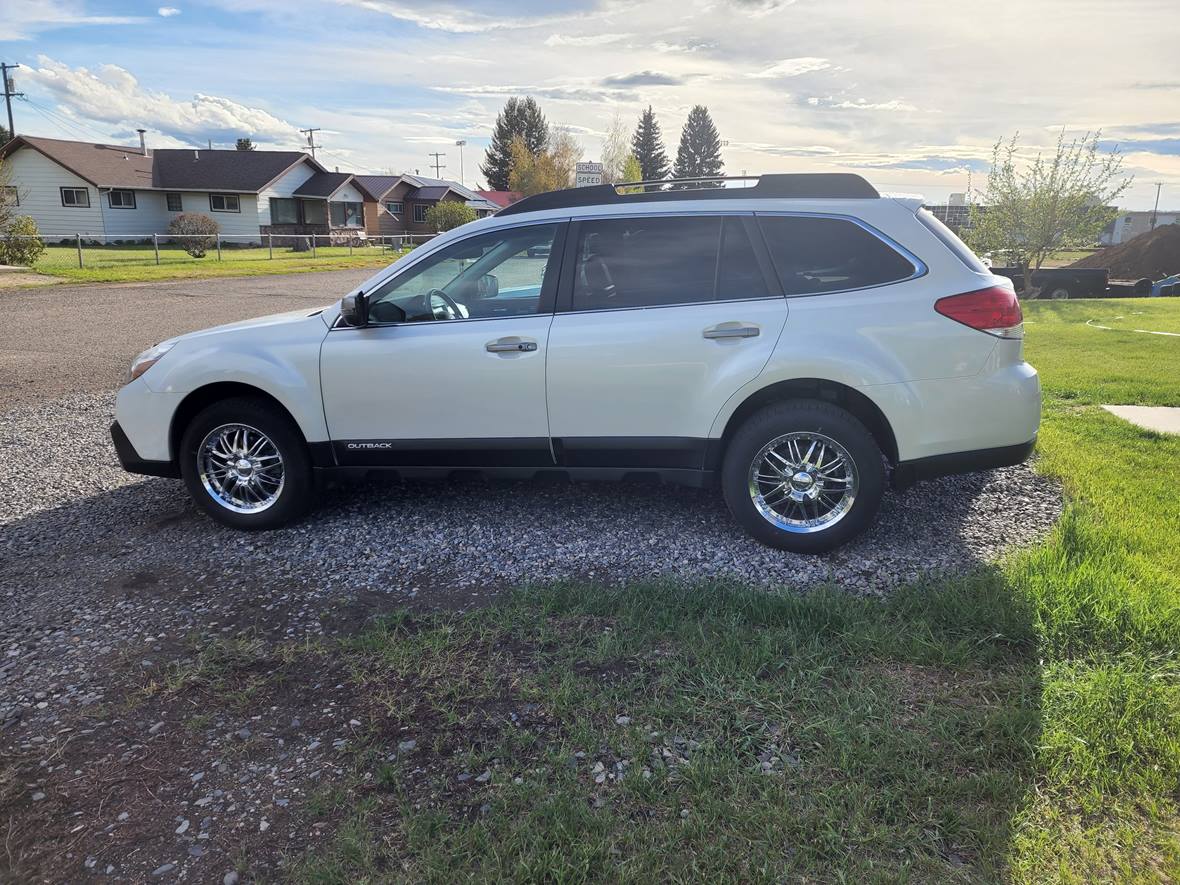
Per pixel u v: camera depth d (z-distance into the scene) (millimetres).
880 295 3959
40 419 7480
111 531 4789
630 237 4254
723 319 4059
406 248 41188
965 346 3879
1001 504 4824
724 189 4246
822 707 2854
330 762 2689
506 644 3367
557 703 2928
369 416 4488
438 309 4453
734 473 4172
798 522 4180
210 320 14531
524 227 4383
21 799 2570
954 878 2145
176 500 5309
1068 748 2584
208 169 42094
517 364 4258
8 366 10133
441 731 2826
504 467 4477
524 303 4344
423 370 4367
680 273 4184
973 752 2584
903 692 2938
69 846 2373
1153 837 2256
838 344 3941
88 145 40062
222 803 2521
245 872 2250
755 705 2879
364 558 4312
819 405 4047
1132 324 13930
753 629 3385
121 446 4812
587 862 2203
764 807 2396
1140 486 4898
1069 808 2365
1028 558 3869
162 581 4102
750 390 4055
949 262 3967
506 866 2230
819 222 4070
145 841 2379
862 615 3432
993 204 23172
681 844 2283
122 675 3252
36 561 4375
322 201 43812
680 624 3422
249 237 37906
